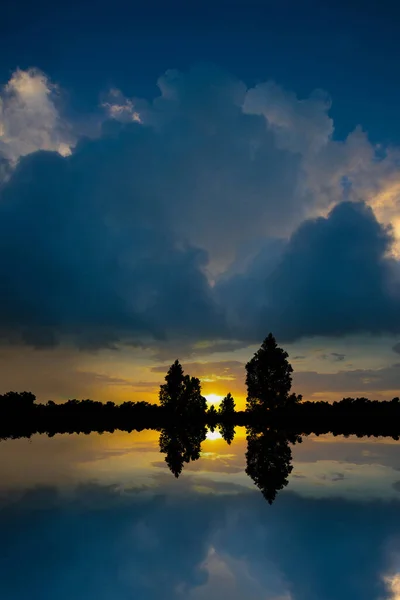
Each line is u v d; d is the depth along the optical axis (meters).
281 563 13.53
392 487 23.52
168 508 19.23
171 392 91.81
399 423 91.44
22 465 31.34
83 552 14.29
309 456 36.66
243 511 18.78
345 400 98.00
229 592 11.73
